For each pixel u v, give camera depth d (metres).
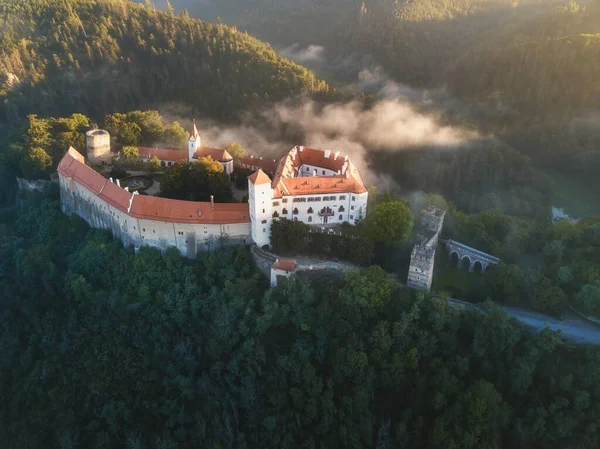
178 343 146.50
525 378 127.69
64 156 197.12
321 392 132.12
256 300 148.12
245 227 159.12
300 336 141.62
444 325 137.00
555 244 158.75
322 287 147.00
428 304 138.00
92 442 138.62
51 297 170.75
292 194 158.88
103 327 154.88
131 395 143.50
